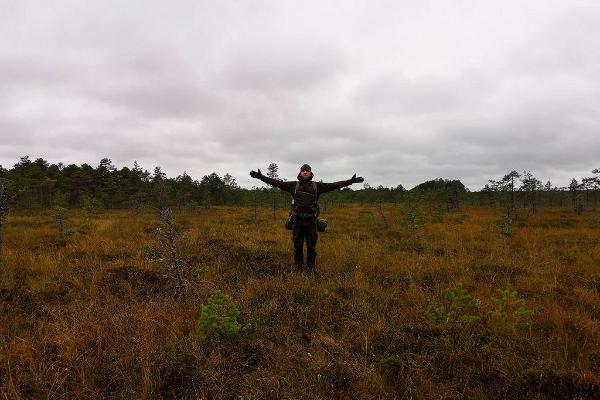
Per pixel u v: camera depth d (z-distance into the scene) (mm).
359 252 8695
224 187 38750
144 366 3283
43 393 2986
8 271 6387
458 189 33688
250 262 7773
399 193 40500
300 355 3678
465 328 4074
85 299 5332
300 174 6930
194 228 14000
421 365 3414
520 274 6996
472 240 11836
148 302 5176
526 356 3541
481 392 2998
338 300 5195
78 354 3570
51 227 13992
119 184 38375
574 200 31359
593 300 5418
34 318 4668
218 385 3166
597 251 9711
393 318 4551
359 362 3512
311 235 6902
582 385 3068
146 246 8930
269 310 4773
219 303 4203
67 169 43719
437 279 6523
